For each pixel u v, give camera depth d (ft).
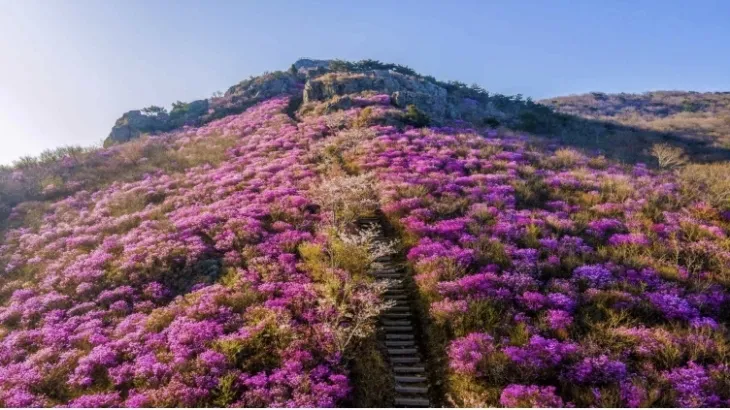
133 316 49.57
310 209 79.56
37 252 72.28
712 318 43.21
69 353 43.62
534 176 92.58
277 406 34.14
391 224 72.90
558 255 56.80
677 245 58.85
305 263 58.80
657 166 130.11
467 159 105.19
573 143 172.04
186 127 192.34
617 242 60.95
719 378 34.14
